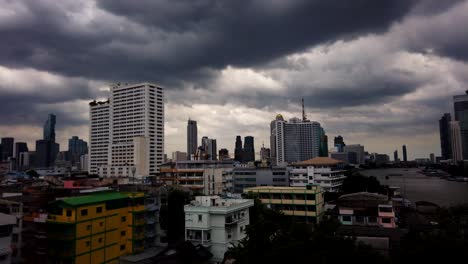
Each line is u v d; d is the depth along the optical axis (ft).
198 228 183.21
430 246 94.58
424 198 448.24
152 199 213.87
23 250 176.86
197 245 177.47
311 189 266.16
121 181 333.21
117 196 191.31
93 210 173.17
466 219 168.45
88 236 168.66
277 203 269.64
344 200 271.28
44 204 192.34
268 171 414.21
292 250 93.76
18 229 177.58
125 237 191.01
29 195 216.54
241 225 194.49
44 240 170.50
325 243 96.07
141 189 234.38
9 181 363.76
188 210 187.32
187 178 384.27
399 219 256.11
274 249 96.84
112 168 584.40
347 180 385.29
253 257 103.50
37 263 170.30
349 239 98.58
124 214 191.93
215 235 182.19
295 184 412.16
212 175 380.58
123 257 167.22
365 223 226.79
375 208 240.73
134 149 643.04
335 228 106.11
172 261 158.61
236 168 435.53
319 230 102.83
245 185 420.36
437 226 184.75
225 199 218.79
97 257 172.14
